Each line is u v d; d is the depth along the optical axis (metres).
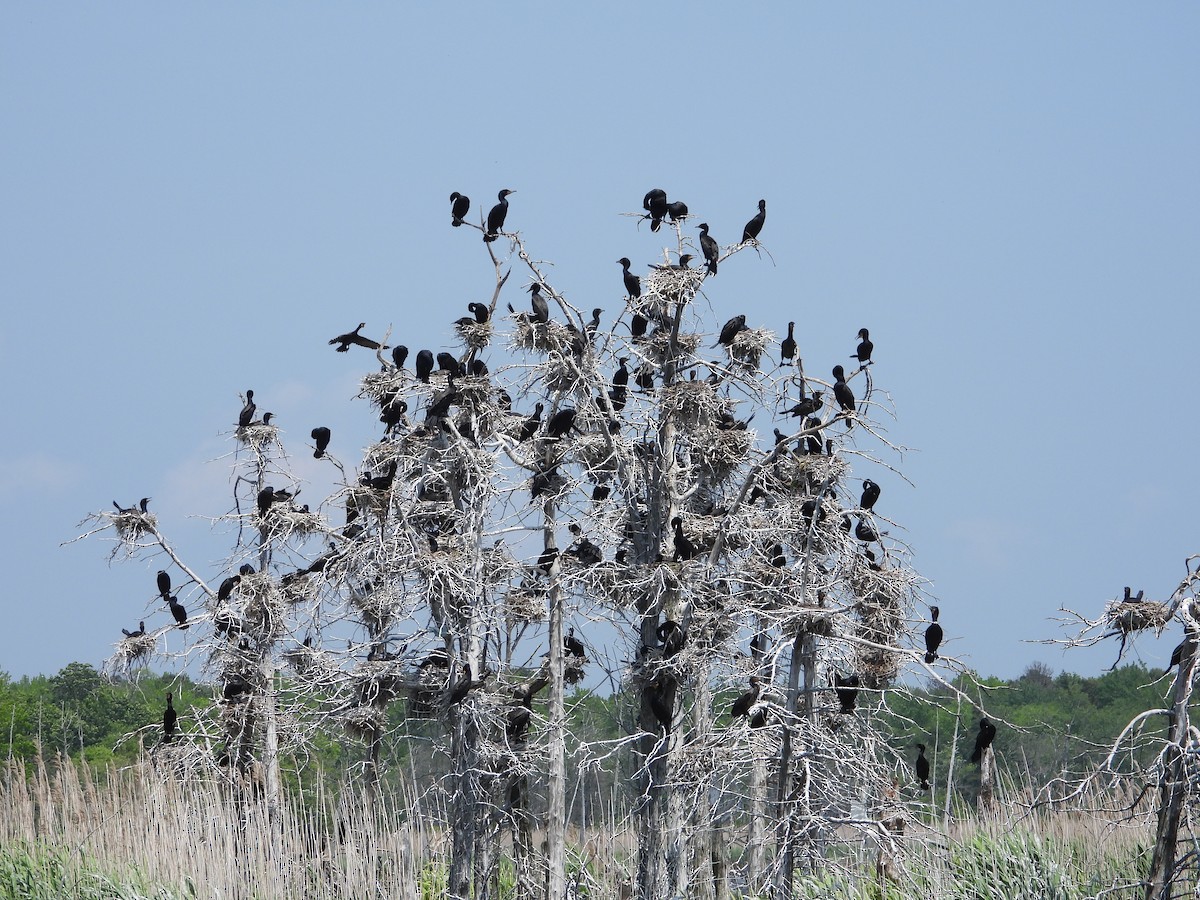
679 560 17.86
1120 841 17.67
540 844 19.56
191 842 19.84
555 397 19.36
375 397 20.25
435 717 18.91
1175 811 14.22
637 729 18.89
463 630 18.39
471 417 19.05
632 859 19.08
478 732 17.66
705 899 18.14
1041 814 18.14
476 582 18.14
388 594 18.42
